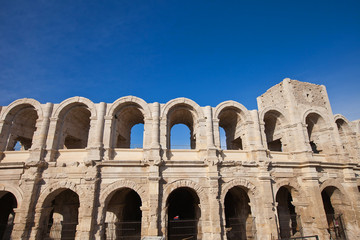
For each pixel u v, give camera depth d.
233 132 34.62
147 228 23.36
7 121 28.33
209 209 24.95
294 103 32.59
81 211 23.70
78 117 32.00
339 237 29.64
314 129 35.47
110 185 24.67
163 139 27.30
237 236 31.78
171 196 41.53
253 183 27.12
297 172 29.36
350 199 30.27
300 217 28.16
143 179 25.14
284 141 32.38
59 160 26.20
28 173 24.77
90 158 25.05
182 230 35.84
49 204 25.53
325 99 35.59
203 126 28.50
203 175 26.17
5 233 29.47
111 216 28.94
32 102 28.41
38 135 26.72
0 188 24.64
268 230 25.16
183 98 29.48
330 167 30.66
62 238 28.83
